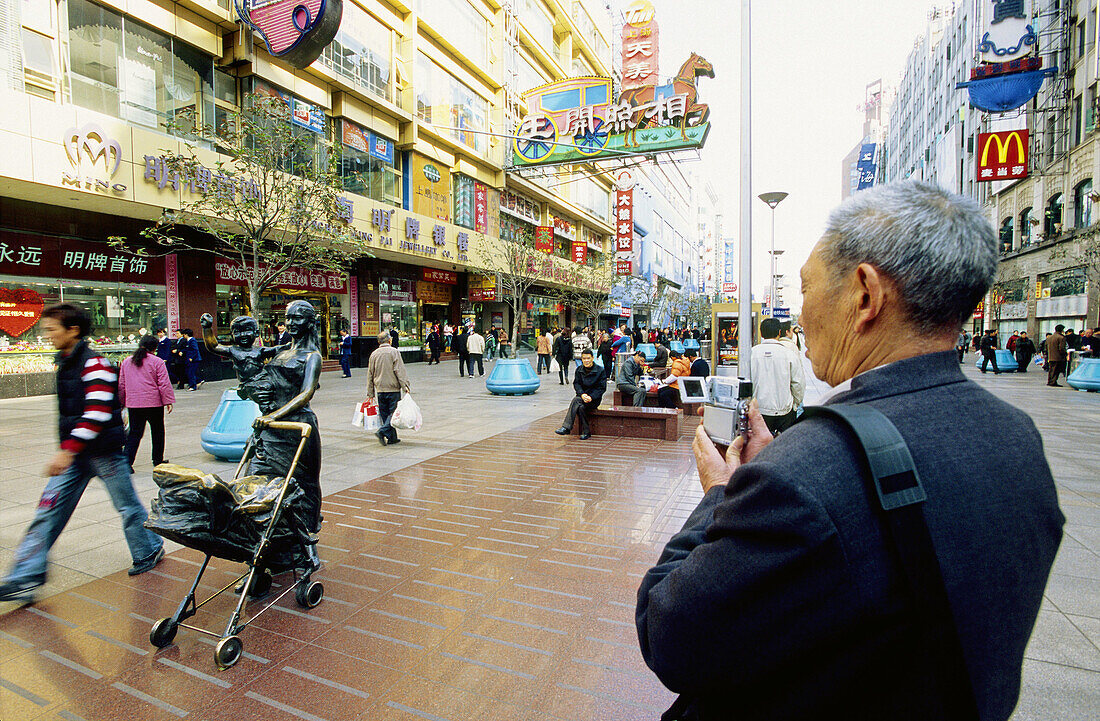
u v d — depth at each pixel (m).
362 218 17.94
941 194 0.86
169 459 6.64
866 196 0.93
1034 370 21.67
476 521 4.62
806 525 0.67
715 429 1.76
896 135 62.94
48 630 2.95
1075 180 23.48
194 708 2.36
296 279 18.86
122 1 12.31
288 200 9.22
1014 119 28.25
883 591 0.67
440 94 23.09
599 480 5.88
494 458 6.90
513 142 26.58
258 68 15.16
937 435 0.73
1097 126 21.70
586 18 38.56
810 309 0.99
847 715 0.71
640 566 3.76
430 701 2.40
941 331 0.85
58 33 11.19
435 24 22.33
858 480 0.70
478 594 3.36
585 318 45.31
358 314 21.62
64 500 3.38
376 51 19.64
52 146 10.42
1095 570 3.62
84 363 3.42
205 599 3.20
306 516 3.43
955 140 37.88
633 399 10.01
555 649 2.79
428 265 24.25
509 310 31.67
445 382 16.72
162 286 14.67
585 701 2.40
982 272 0.81
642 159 24.92
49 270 12.39
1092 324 21.64
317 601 3.25
